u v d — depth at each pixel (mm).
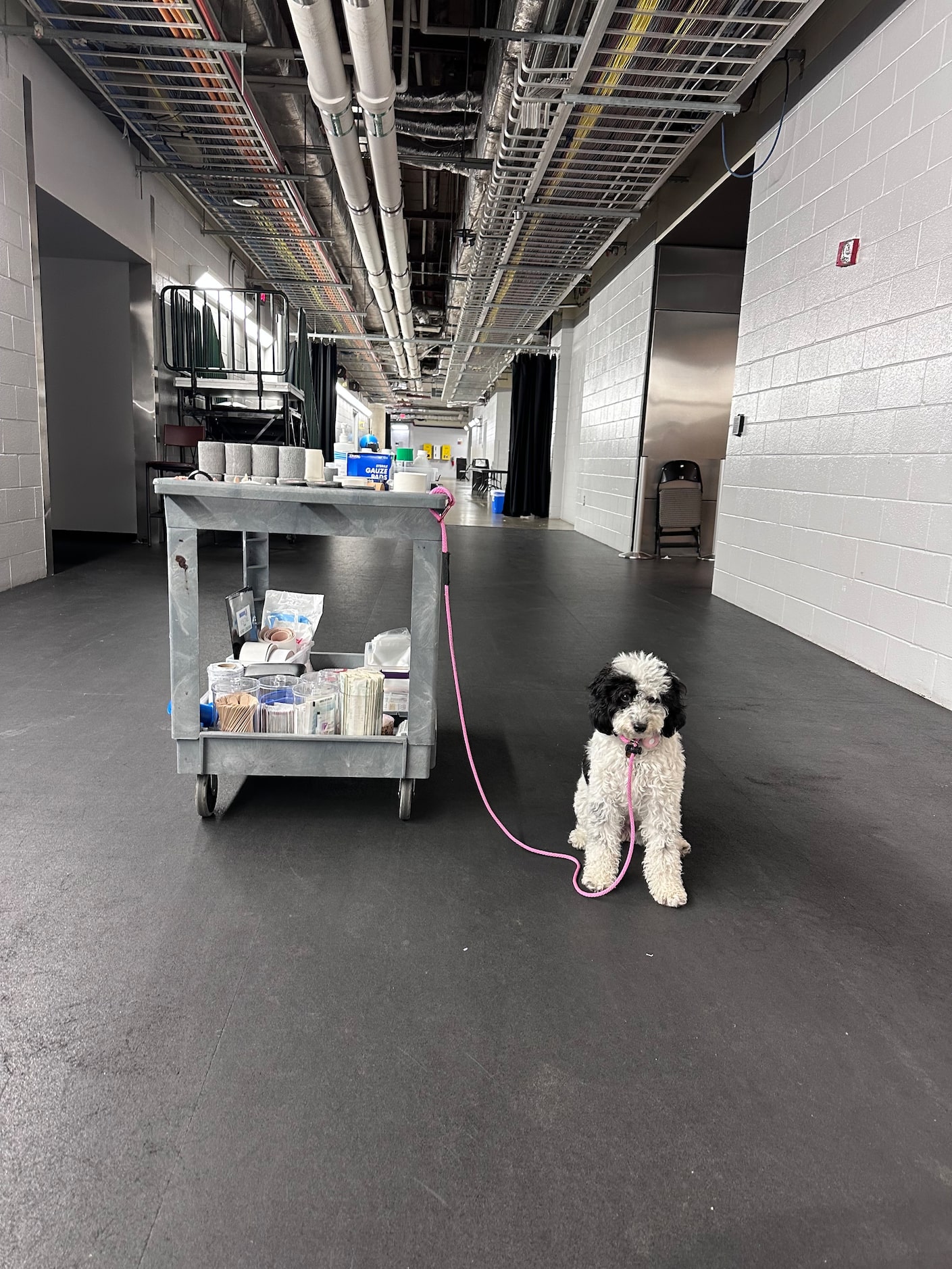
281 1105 1034
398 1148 978
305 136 5578
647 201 5504
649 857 1607
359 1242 855
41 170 4602
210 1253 835
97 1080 1060
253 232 6934
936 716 2822
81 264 6199
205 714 1842
